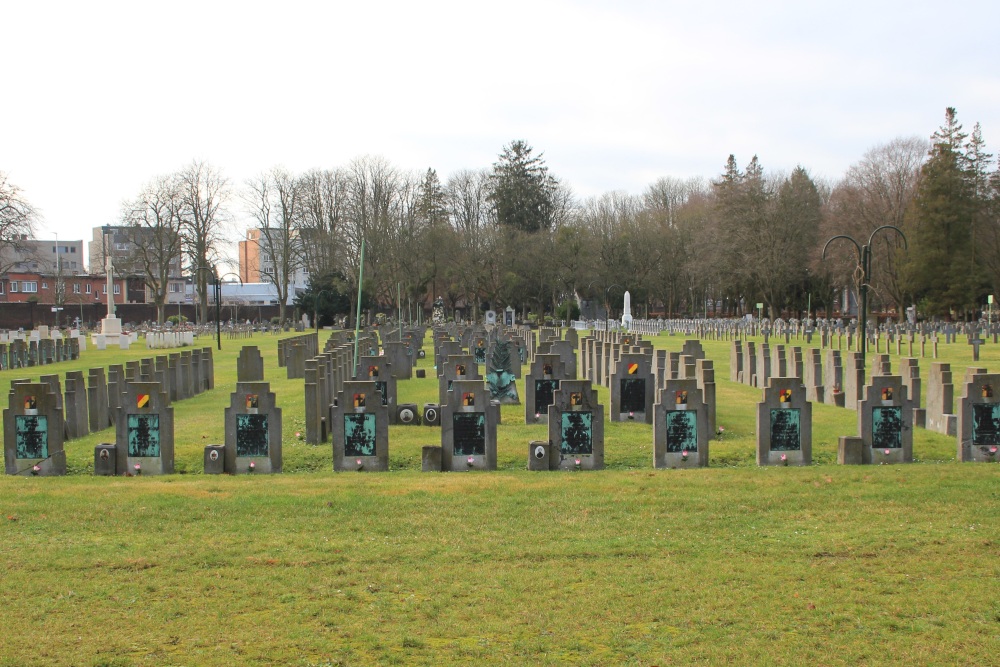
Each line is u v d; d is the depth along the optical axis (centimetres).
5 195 6838
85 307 11925
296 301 10525
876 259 8106
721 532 1212
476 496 1386
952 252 7831
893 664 823
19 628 896
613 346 3002
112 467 1667
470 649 853
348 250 9406
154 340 6525
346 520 1262
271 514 1291
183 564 1083
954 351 4747
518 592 995
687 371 2542
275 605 959
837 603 964
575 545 1151
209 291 12762
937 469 1588
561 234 10450
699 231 10162
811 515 1292
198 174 9700
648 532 1210
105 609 946
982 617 925
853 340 5628
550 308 11650
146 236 10694
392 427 2153
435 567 1074
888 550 1134
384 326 8775
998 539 1170
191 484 1491
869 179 8450
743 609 948
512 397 2625
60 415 1692
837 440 1883
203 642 866
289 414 2397
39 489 1468
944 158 7831
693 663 824
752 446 1884
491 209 11750
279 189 10281
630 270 10706
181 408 2756
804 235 8888
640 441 1986
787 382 1711
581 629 900
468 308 12125
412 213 9875
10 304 10712
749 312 10519
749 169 10400
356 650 850
